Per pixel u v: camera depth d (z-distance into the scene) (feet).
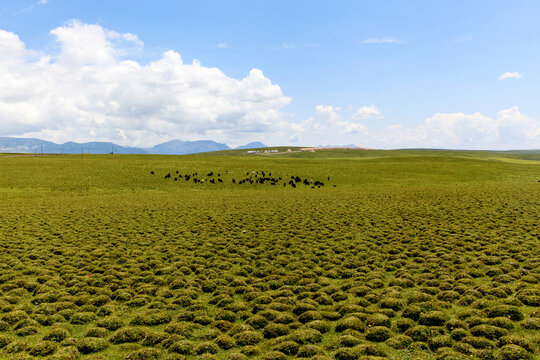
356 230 103.09
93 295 57.00
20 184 224.94
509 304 47.39
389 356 37.06
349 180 269.85
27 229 107.76
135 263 74.59
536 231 90.63
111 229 109.81
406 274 62.34
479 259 69.26
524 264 64.23
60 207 156.15
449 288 55.21
